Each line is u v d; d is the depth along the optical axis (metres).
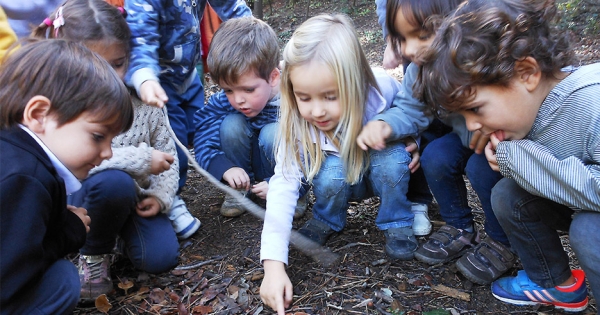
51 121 1.28
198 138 2.44
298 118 1.87
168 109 2.53
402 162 1.90
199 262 2.05
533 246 1.61
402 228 2.00
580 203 1.34
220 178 2.32
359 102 1.79
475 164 1.79
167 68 2.49
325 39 1.69
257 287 1.85
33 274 1.30
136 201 1.92
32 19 2.11
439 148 1.92
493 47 1.25
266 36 2.16
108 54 1.82
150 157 1.86
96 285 1.82
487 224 1.86
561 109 1.34
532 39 1.27
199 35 2.63
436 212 2.38
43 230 1.30
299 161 1.90
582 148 1.35
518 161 1.39
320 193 2.01
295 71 1.71
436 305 1.71
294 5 12.54
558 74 1.37
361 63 1.78
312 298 1.77
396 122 1.83
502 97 1.30
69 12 1.77
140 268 1.95
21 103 1.25
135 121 2.06
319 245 2.04
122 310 1.77
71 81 1.27
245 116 2.39
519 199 1.56
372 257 1.99
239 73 2.07
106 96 1.31
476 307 1.71
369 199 2.55
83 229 1.55
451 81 1.29
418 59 1.54
